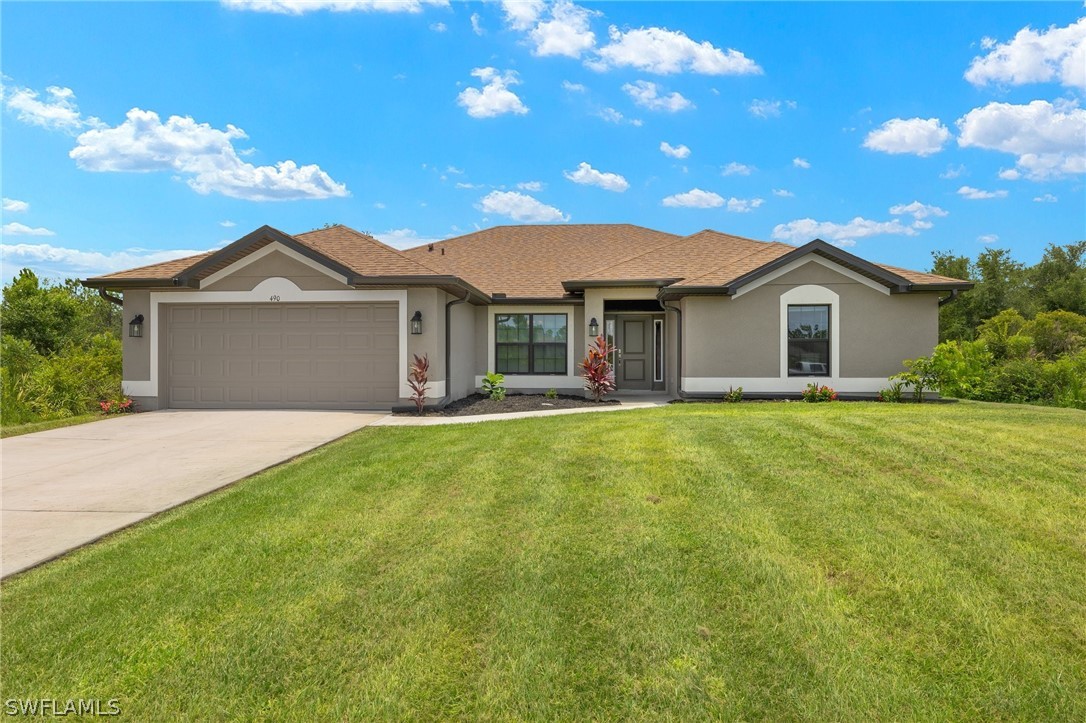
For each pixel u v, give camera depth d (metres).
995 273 43.91
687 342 14.16
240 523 5.40
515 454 7.80
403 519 5.41
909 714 2.81
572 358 17.20
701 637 3.44
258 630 3.54
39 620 3.67
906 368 13.83
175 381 14.47
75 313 25.97
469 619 3.67
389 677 3.11
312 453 8.68
